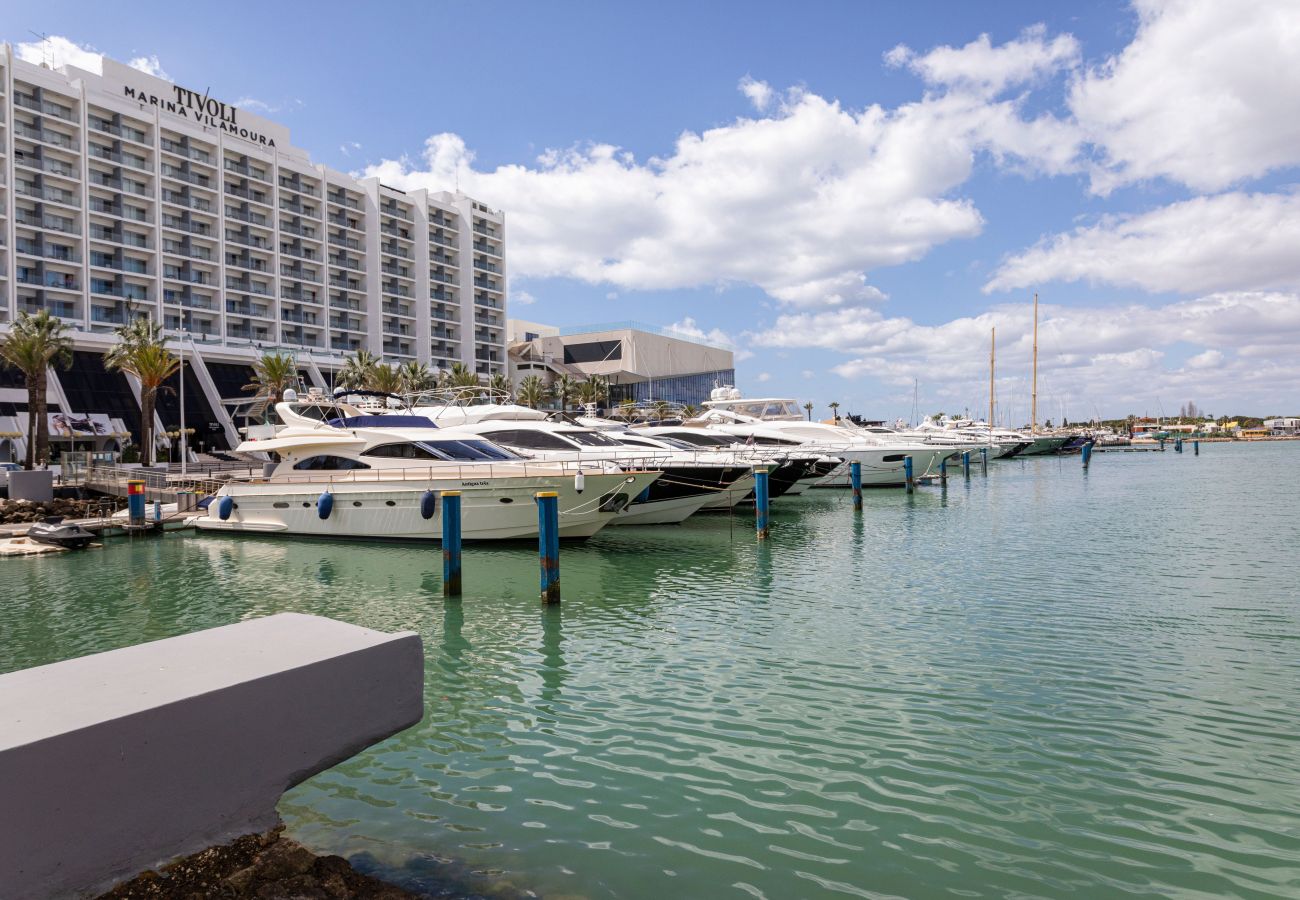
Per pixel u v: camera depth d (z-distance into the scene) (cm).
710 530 2138
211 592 1455
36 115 6203
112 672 319
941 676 842
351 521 1980
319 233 8469
